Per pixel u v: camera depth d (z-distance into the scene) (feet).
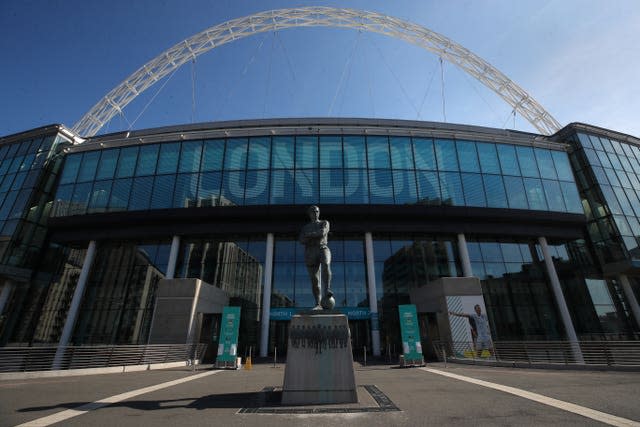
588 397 24.63
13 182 105.60
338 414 20.68
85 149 101.86
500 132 112.88
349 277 88.17
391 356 78.54
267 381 38.63
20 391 31.42
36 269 96.84
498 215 91.61
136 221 91.81
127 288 89.61
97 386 34.71
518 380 34.45
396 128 101.96
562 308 86.33
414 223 91.45
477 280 71.00
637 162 112.06
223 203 90.48
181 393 29.48
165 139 99.91
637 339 85.81
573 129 110.73
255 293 86.63
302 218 90.38
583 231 102.01
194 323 71.67
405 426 18.02
